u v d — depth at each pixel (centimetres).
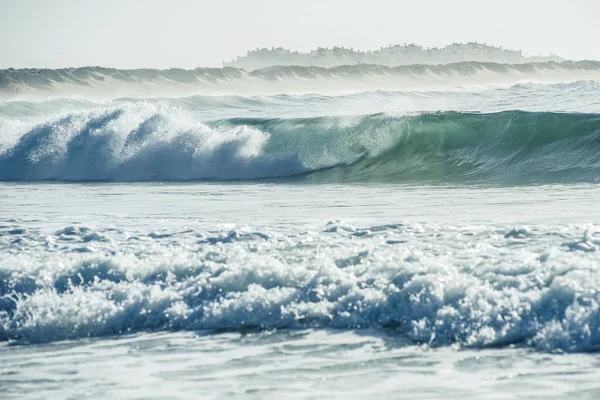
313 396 1513
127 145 8244
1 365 1806
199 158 8006
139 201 5303
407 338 1881
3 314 2194
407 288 2059
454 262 2277
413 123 8106
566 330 1775
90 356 1853
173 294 2203
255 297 2122
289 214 4244
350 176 7444
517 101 11938
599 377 1556
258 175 7825
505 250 2542
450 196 5162
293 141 8050
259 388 1570
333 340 1894
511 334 1816
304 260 2491
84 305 2155
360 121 8231
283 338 1931
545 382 1541
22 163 8412
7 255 2683
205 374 1673
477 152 7738
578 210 4050
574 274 1988
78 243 3152
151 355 1838
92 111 8894
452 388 1529
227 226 3512
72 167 8281
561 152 7444
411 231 3166
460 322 1886
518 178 6581
